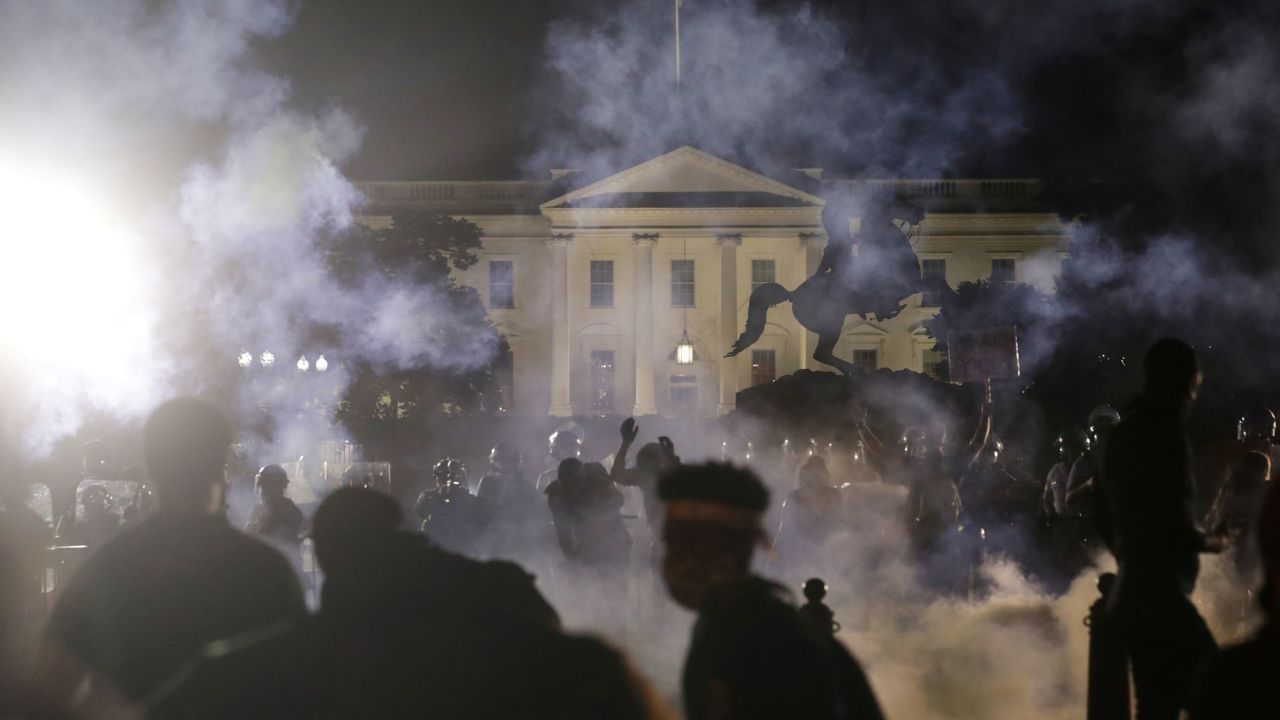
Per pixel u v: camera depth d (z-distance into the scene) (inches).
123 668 201.3
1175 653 258.5
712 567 164.1
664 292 2810.0
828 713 151.3
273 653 142.8
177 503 213.3
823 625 265.4
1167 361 268.2
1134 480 264.7
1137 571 264.1
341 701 139.3
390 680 139.9
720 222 2723.9
